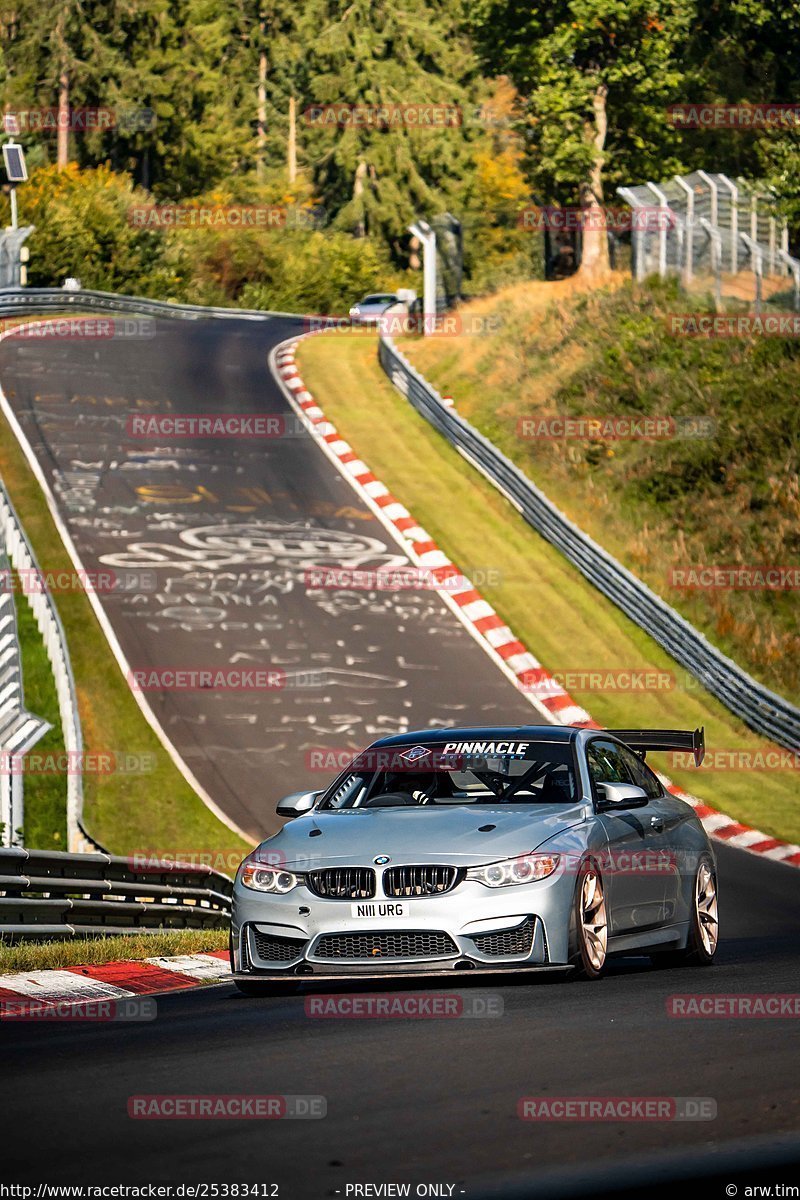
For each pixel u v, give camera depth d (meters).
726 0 186.38
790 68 196.00
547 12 195.50
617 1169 16.44
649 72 192.38
